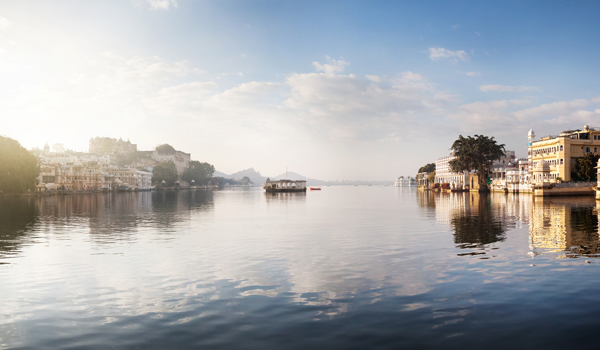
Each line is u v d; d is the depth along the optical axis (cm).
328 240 2920
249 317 1260
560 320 1213
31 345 1074
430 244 2659
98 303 1424
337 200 11019
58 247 2653
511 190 12375
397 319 1230
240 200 11238
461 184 16300
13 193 11981
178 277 1795
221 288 1602
